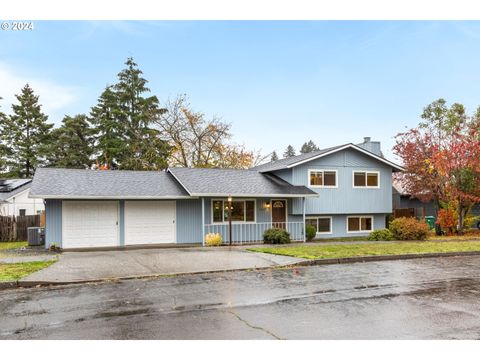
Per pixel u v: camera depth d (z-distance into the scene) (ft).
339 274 34.22
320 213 72.43
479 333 18.43
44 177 57.72
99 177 61.57
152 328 19.27
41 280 30.60
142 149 124.57
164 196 58.18
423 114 95.30
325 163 73.46
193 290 27.94
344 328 19.12
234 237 65.98
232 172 72.69
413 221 66.90
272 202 69.67
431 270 36.32
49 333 18.72
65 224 55.88
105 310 22.70
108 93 146.10
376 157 76.64
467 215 80.48
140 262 39.99
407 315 21.30
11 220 71.97
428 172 73.87
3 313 22.26
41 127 161.38
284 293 26.73
